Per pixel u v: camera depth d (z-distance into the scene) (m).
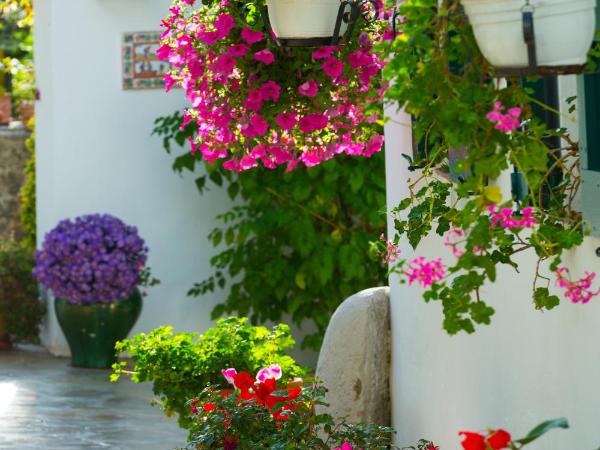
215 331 11.22
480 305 4.84
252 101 7.13
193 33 7.44
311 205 16.53
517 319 6.34
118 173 18.39
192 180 18.30
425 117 4.69
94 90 18.41
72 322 17.53
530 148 4.68
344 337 9.56
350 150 7.69
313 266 16.31
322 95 7.26
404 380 9.06
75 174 18.39
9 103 24.38
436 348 8.02
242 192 16.80
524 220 4.74
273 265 16.69
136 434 13.49
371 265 16.38
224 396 9.49
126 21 18.33
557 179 5.75
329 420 8.19
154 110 18.38
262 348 11.05
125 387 16.41
